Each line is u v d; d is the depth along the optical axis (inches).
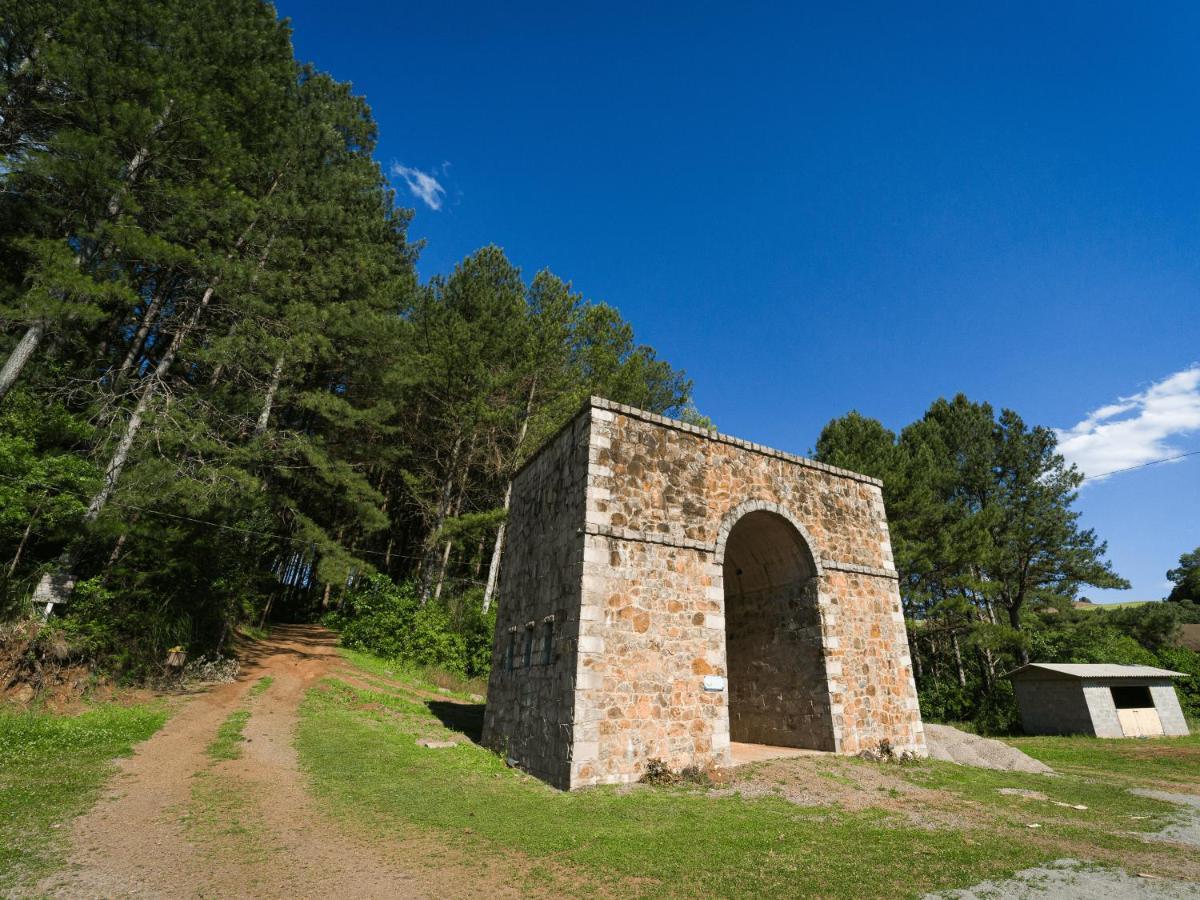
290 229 821.2
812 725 512.1
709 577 462.3
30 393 603.8
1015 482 1261.1
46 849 234.4
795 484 550.9
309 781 360.8
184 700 595.8
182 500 629.9
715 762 414.9
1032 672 1027.3
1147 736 947.3
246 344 703.1
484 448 1075.9
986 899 215.2
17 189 634.8
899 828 310.7
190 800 313.3
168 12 644.7
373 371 913.5
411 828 283.9
